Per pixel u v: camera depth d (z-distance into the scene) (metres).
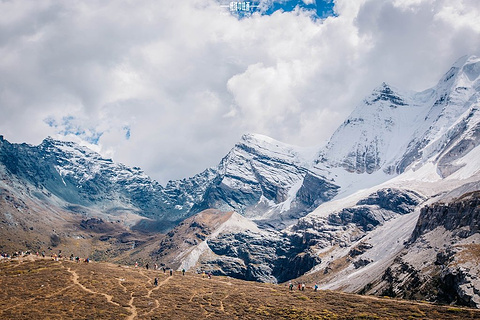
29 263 150.75
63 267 146.50
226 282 167.62
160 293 129.88
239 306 122.56
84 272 141.88
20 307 105.19
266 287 162.38
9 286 121.06
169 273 172.50
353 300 135.00
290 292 150.50
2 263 149.75
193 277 170.38
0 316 98.38
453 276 156.50
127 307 113.06
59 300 112.25
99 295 120.06
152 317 106.19
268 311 118.62
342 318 110.38
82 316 102.38
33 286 122.25
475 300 137.88
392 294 194.38
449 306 129.38
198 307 118.75
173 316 108.25
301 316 112.44
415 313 114.50
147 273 161.50
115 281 136.62
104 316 103.81
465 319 107.31
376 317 109.81
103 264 170.50
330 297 140.12
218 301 127.38
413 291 177.62
